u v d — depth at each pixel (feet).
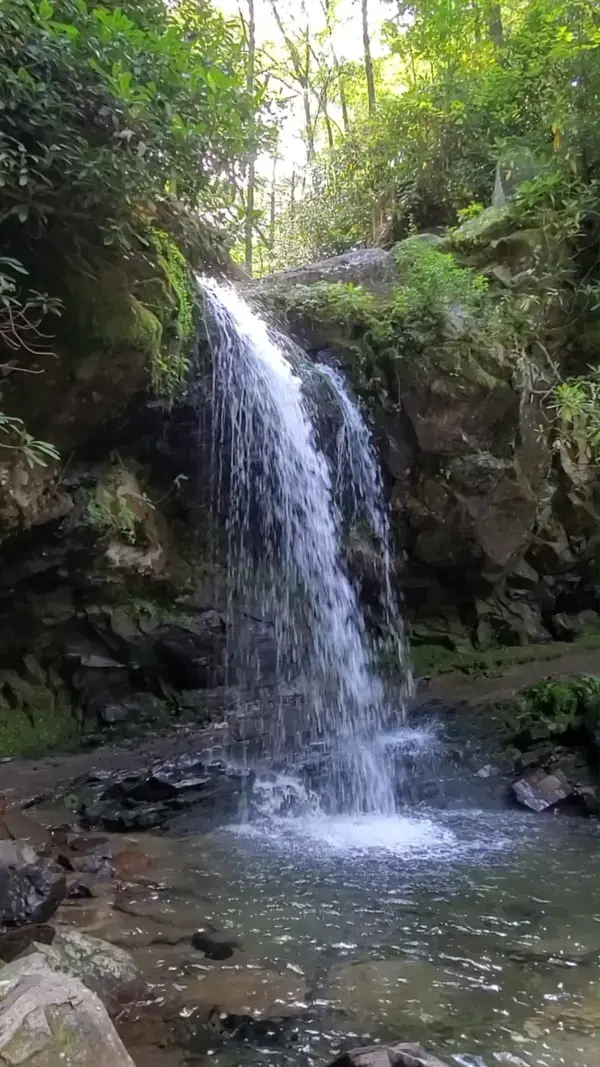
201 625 25.84
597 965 11.39
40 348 18.86
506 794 21.03
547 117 33.78
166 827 18.25
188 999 10.21
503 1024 9.68
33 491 20.33
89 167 15.96
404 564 30.89
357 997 10.35
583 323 32.04
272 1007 10.05
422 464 29.55
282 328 29.32
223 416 25.07
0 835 15.74
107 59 16.80
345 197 45.34
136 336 19.93
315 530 28.71
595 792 20.25
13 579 21.98
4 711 22.80
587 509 33.30
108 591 23.91
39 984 7.74
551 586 34.45
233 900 13.87
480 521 30.07
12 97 15.39
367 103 52.06
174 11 21.61
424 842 17.66
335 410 28.63
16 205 16.12
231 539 27.02
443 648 31.76
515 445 29.84
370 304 29.58
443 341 28.45
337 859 16.34
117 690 24.90
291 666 27.89
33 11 15.47
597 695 23.41
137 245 19.94
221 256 27.71
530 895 14.26
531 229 31.89
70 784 19.34
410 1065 8.22
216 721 25.02
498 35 39.75
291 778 20.68
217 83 19.11
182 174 18.45
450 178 39.40
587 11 31.42
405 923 12.92
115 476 23.36
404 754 22.12
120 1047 7.40
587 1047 9.16
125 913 13.05
